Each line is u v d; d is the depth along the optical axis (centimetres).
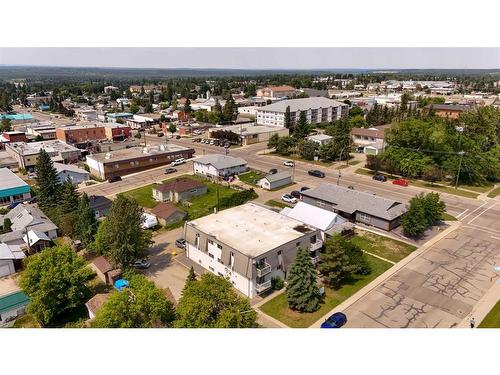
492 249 4288
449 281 3656
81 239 4547
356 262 3681
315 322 3111
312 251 3981
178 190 5959
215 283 2648
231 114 13238
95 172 7650
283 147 8775
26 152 8112
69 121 14488
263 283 3503
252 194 6075
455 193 6184
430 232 4744
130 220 3903
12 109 18850
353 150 9131
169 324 2661
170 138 11125
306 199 5697
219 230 4012
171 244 4619
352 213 5016
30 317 3388
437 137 6994
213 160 7350
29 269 3209
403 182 6612
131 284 2970
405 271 3847
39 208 5772
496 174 6662
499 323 3045
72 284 3262
